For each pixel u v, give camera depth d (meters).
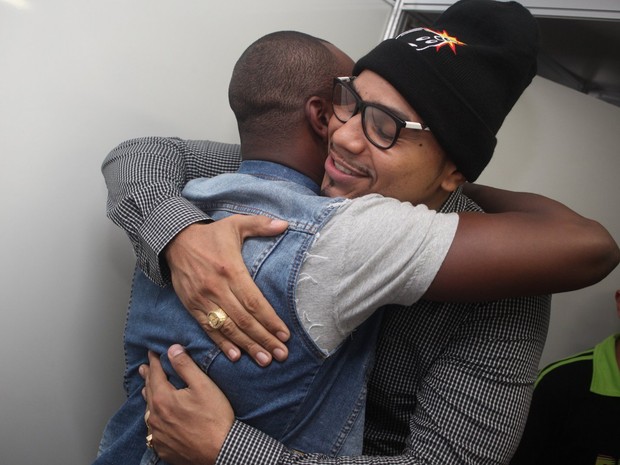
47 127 0.95
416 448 0.75
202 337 0.74
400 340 0.84
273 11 1.22
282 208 0.73
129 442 0.85
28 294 0.98
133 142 1.00
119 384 1.16
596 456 1.42
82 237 1.04
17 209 0.94
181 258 0.73
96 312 1.09
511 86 0.78
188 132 1.17
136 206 0.84
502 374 0.75
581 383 1.46
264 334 0.69
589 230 0.71
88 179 1.03
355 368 0.78
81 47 0.96
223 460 0.70
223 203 0.82
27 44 0.90
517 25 0.79
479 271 0.66
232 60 1.19
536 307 0.80
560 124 1.48
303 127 0.82
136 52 1.03
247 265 0.70
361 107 0.73
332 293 0.66
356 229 0.66
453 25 0.81
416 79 0.71
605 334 1.57
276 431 0.74
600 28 1.33
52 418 1.06
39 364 1.02
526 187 1.49
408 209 0.69
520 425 0.76
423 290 0.68
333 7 1.32
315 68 0.82
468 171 0.76
